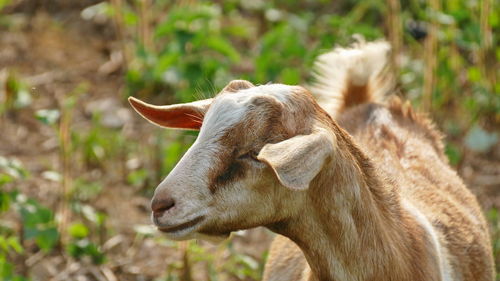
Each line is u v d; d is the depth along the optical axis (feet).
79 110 52.13
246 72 54.75
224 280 40.19
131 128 50.78
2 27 59.77
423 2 55.77
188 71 49.08
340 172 25.55
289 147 23.20
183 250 39.06
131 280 40.60
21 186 45.78
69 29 59.88
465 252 30.42
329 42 48.96
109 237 42.96
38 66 55.98
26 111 51.75
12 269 38.88
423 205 30.30
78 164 47.78
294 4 61.36
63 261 41.24
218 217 24.85
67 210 42.27
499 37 53.36
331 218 25.76
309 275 27.55
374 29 52.65
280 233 26.50
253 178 24.71
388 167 31.68
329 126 25.55
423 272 27.43
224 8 60.59
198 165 24.57
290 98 25.27
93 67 56.29
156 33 50.62
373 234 26.25
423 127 35.37
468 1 51.42
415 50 54.39
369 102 35.60
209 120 25.02
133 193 46.21
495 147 49.65
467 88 53.47
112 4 56.13
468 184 46.91
